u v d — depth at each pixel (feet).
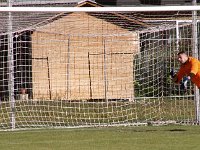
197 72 137.80
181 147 114.62
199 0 239.50
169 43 179.11
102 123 156.35
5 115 158.71
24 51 192.13
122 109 173.37
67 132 139.54
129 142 121.90
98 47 212.84
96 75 208.54
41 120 160.35
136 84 185.47
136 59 188.44
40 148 114.52
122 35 194.70
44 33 204.74
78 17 213.66
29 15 174.60
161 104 173.78
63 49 209.36
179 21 176.76
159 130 142.20
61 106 177.47
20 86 189.78
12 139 128.26
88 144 119.55
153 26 191.31
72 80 208.03
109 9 141.28
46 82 200.85
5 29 168.45
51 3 214.07
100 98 205.05
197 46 158.10
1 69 175.83
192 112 167.43
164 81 177.78
